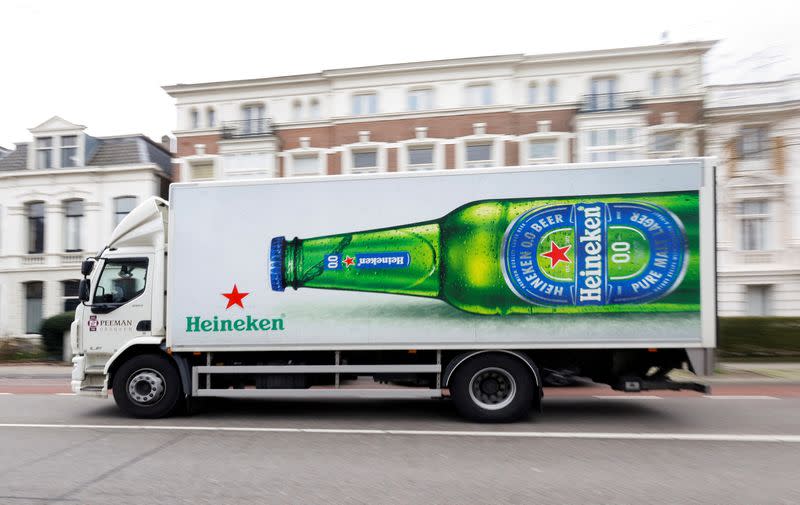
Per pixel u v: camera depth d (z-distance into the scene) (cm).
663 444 565
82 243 2184
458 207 652
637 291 629
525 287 642
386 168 2006
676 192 627
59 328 1761
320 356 700
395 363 685
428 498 416
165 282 705
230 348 673
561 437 593
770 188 1805
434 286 653
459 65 1998
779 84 1185
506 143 1947
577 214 637
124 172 2156
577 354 663
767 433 613
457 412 724
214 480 457
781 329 1480
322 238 668
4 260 2197
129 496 422
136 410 696
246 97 2159
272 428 642
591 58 1939
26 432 629
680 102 1833
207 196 684
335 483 449
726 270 1861
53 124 2223
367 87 2067
